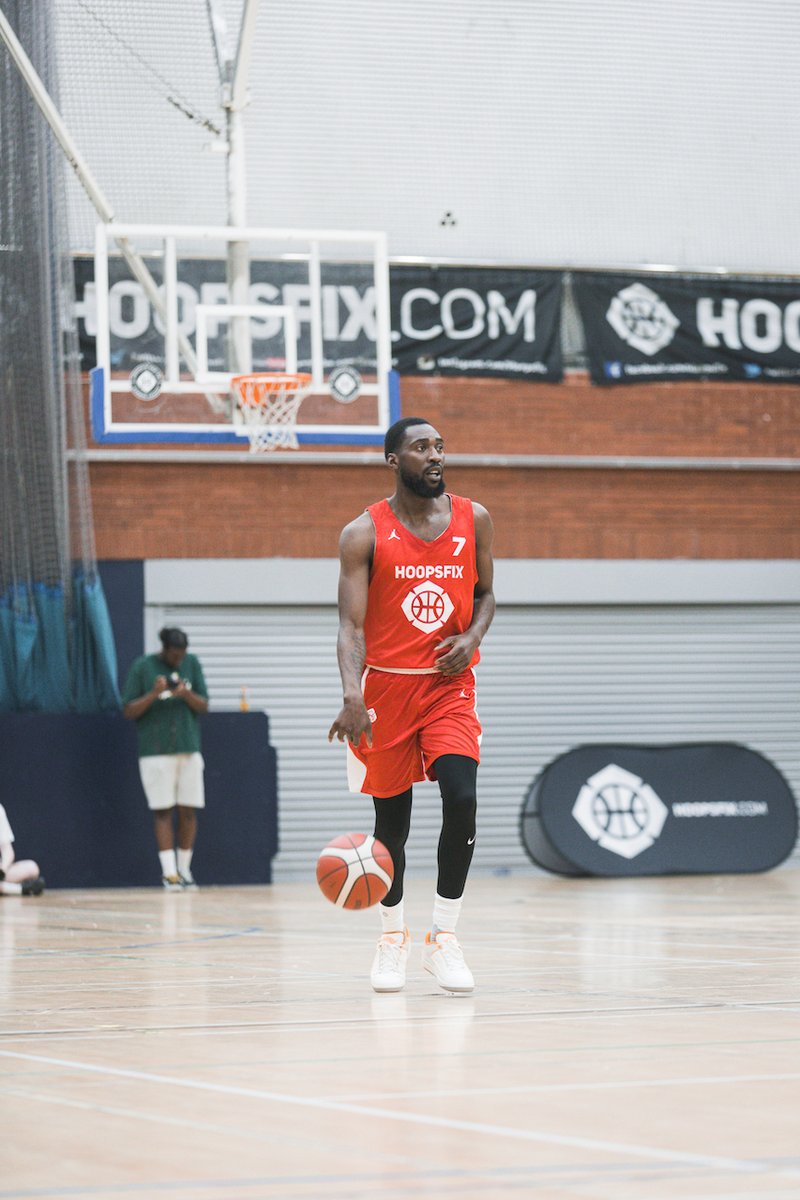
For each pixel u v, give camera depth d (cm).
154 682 2888
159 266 2744
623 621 3525
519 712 3459
